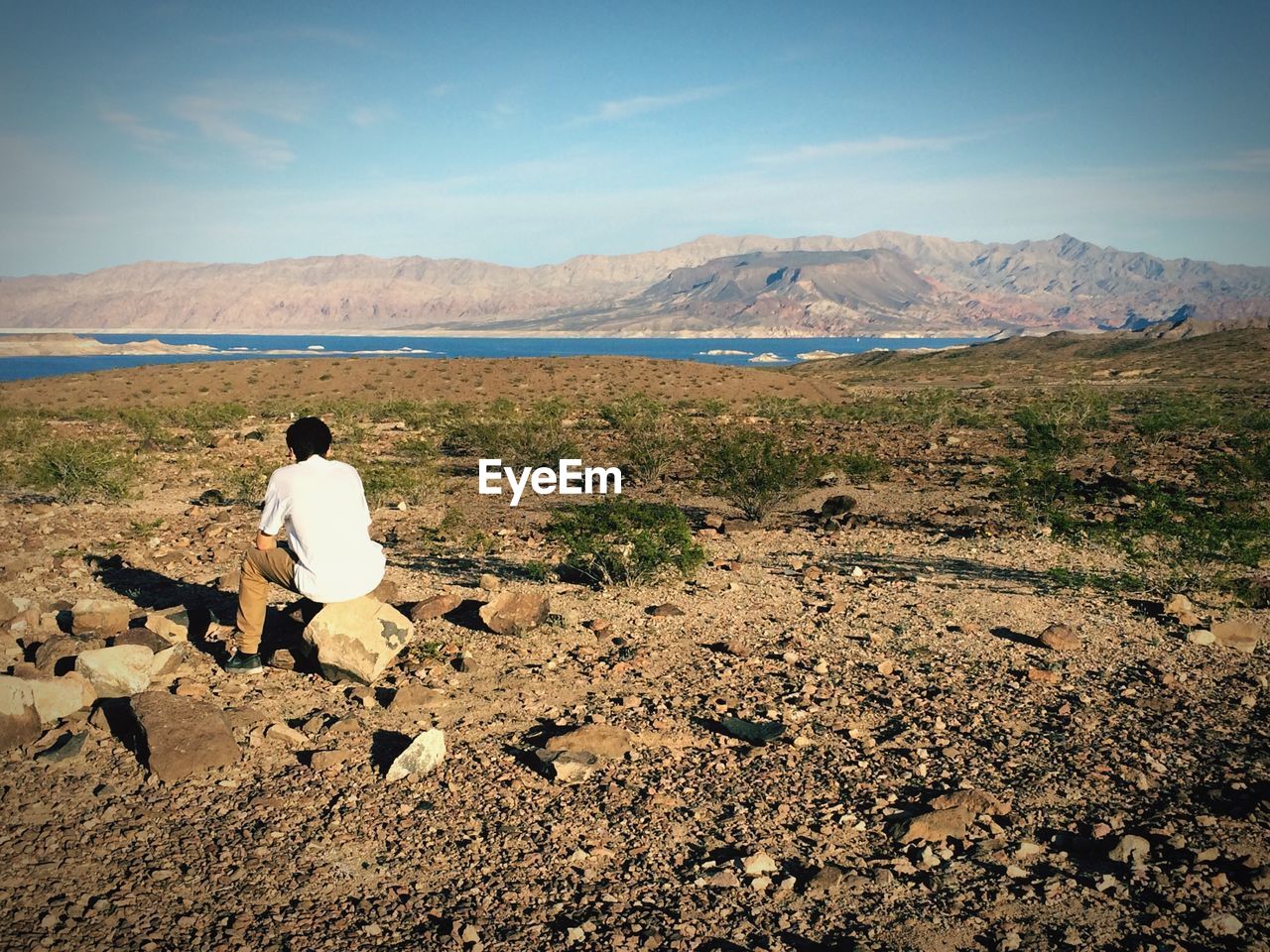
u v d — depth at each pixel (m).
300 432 5.94
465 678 6.13
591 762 4.74
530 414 37.69
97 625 6.65
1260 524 9.91
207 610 7.28
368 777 4.57
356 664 5.84
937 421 35.09
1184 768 4.90
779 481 13.66
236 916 3.35
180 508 14.19
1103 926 3.44
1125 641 7.28
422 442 23.33
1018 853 3.95
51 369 160.12
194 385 56.16
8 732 4.74
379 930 3.30
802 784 4.66
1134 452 23.95
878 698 5.93
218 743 4.66
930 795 4.55
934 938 3.35
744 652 6.78
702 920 3.43
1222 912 3.51
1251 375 83.06
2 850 3.75
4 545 10.39
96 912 3.32
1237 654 7.00
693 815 4.30
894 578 9.36
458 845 3.95
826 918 3.47
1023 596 8.66
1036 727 5.48
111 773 4.51
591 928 3.33
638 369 63.47
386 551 10.80
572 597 8.41
